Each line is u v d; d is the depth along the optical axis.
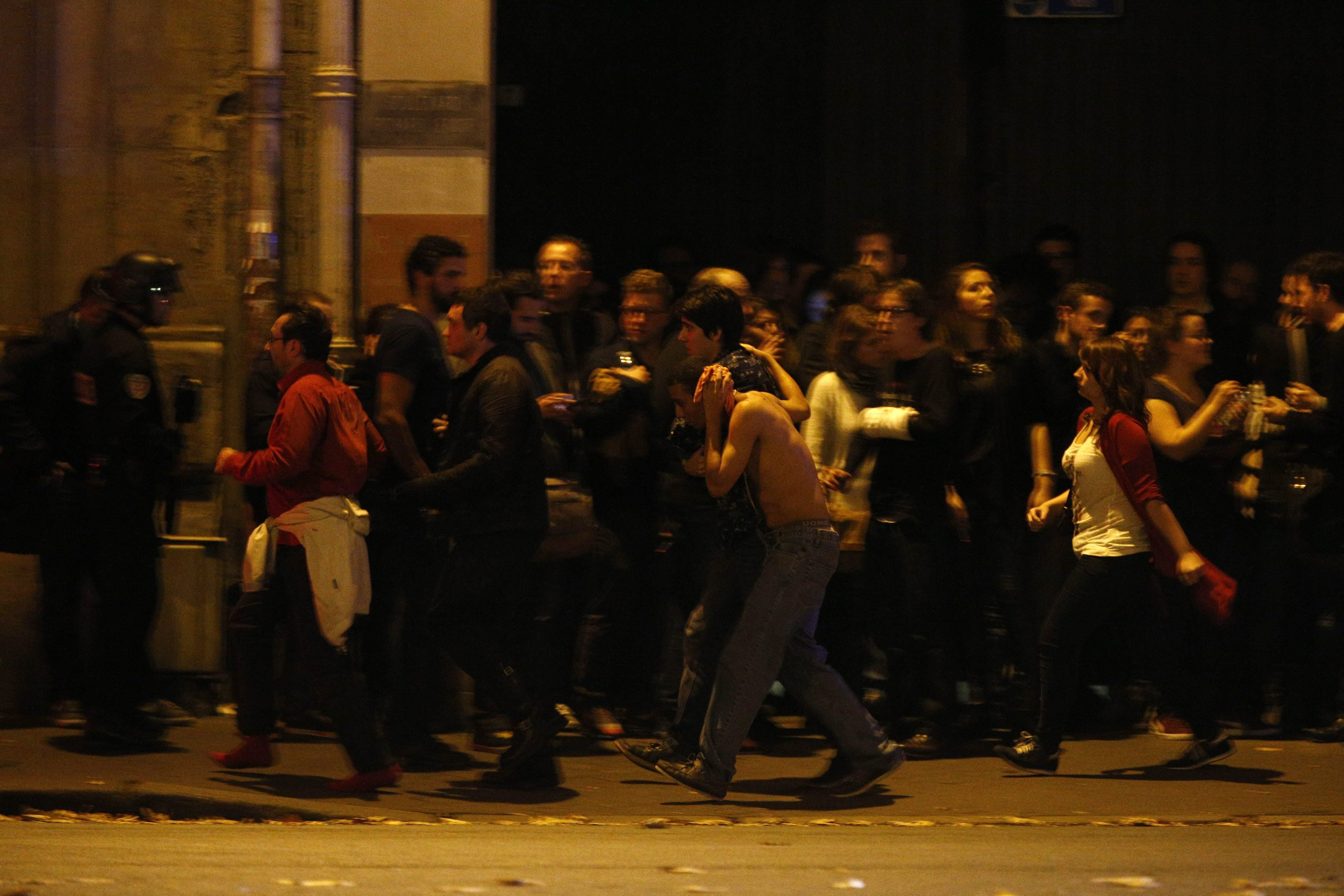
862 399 19.02
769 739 19.92
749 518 16.50
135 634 18.53
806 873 13.05
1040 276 22.05
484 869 13.12
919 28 26.36
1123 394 17.70
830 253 26.36
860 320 18.89
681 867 13.28
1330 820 16.16
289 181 21.70
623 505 19.31
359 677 16.70
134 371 18.22
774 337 19.70
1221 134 26.56
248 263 21.42
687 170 26.14
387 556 18.20
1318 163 26.48
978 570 19.72
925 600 18.70
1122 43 26.52
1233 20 26.47
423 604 18.17
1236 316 22.55
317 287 21.72
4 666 20.80
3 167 21.34
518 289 17.77
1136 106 26.53
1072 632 17.89
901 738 19.19
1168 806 16.78
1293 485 19.91
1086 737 20.64
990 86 26.52
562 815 16.17
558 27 25.73
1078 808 16.70
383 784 16.62
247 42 21.48
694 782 16.36
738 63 26.25
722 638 16.97
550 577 19.61
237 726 17.50
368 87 21.72
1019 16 26.48
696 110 26.16
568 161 25.84
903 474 18.70
